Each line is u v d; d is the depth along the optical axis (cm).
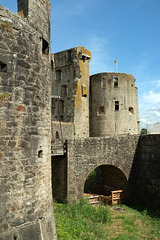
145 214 1483
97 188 2058
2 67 571
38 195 645
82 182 1573
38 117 667
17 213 570
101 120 2734
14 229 557
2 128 554
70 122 2564
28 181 611
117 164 1731
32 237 595
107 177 2050
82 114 2678
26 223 590
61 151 1541
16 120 588
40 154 682
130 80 2889
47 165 711
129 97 2850
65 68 2798
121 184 1898
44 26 734
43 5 736
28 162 616
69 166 1539
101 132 2722
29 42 641
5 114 562
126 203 1747
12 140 575
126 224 1292
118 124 2723
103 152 1681
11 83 580
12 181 566
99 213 1356
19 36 609
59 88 2825
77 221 1163
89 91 2836
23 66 616
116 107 2800
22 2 677
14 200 566
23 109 610
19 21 613
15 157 579
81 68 2698
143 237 1140
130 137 1814
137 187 1792
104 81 2773
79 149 1588
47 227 666
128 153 1791
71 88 2689
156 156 1658
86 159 1606
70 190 1523
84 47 2722
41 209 654
